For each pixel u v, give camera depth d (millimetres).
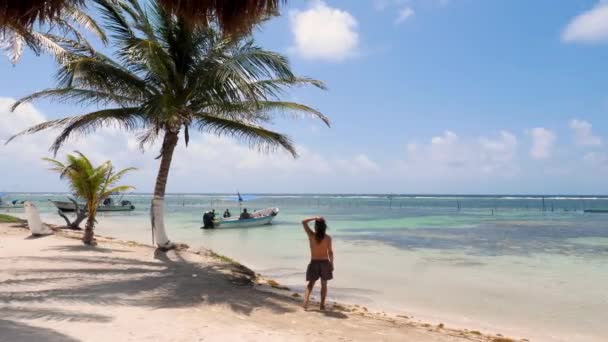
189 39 11648
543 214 50438
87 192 14172
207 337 5176
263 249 18562
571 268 13906
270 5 3830
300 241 21547
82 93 12023
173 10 3969
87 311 5984
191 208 73312
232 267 11617
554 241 21562
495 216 45688
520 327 7832
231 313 6805
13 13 4188
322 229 7754
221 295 8055
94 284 8109
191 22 4008
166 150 13055
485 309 9047
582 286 11242
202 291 8242
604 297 10047
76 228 21547
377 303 9516
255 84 10609
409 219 40594
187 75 12078
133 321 5641
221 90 10484
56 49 10766
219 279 9680
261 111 13156
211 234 25219
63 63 11062
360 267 14102
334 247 19312
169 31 11758
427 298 10000
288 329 6082
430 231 27422
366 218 42562
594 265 14438
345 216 46500
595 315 8594
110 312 6051
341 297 10055
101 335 4840
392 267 14086
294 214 50281
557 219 40094
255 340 5242
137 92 12055
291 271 13492
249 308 7289
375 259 15797
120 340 4719
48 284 7820
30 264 9867
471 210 63344
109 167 14594
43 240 14656
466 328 7688
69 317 5551
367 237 23594
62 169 13508
